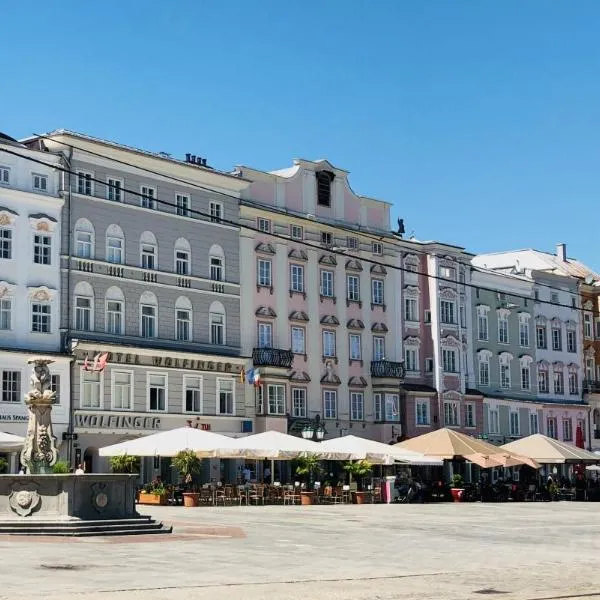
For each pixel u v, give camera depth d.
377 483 61.84
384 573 24.05
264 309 71.81
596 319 104.38
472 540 33.94
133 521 33.38
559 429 97.31
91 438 60.59
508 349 92.38
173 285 66.19
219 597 19.11
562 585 22.22
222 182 69.88
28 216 59.12
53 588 20.00
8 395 57.16
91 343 60.53
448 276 85.94
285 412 71.50
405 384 81.56
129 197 64.44
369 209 81.00
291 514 45.00
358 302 78.81
